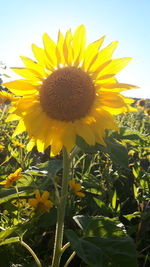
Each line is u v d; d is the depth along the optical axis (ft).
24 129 1.45
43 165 1.67
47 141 1.38
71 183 1.94
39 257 1.76
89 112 1.37
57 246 1.41
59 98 1.37
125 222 2.15
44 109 1.40
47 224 1.79
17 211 1.84
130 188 2.56
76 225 2.01
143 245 1.89
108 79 1.36
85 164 2.76
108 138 1.33
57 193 1.44
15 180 1.67
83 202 2.22
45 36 1.38
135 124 5.09
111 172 2.64
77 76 1.38
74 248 1.19
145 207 1.97
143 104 7.77
